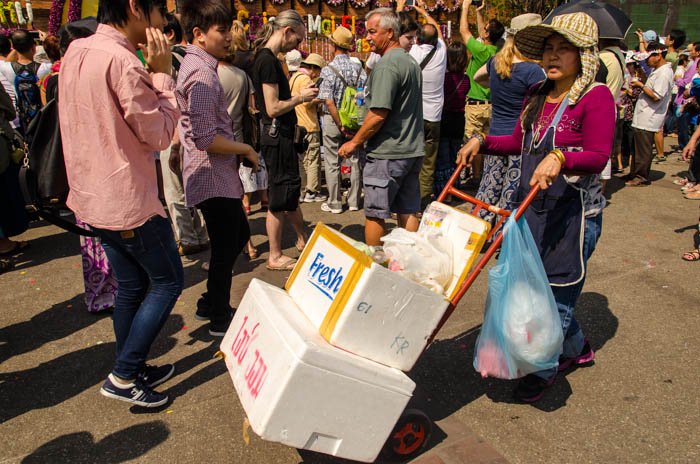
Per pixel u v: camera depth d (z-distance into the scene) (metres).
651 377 2.90
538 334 2.35
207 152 2.95
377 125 3.55
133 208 2.28
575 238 2.51
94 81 2.14
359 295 1.98
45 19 7.16
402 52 3.59
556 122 2.39
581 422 2.56
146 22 2.30
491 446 2.40
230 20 2.79
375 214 3.80
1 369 3.03
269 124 4.02
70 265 4.59
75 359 3.13
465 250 2.39
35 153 2.42
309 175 6.38
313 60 5.88
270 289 2.34
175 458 2.33
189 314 3.65
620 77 4.34
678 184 7.04
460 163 2.73
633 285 4.04
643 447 2.38
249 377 2.05
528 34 2.38
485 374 2.51
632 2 12.59
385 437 2.09
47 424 2.56
